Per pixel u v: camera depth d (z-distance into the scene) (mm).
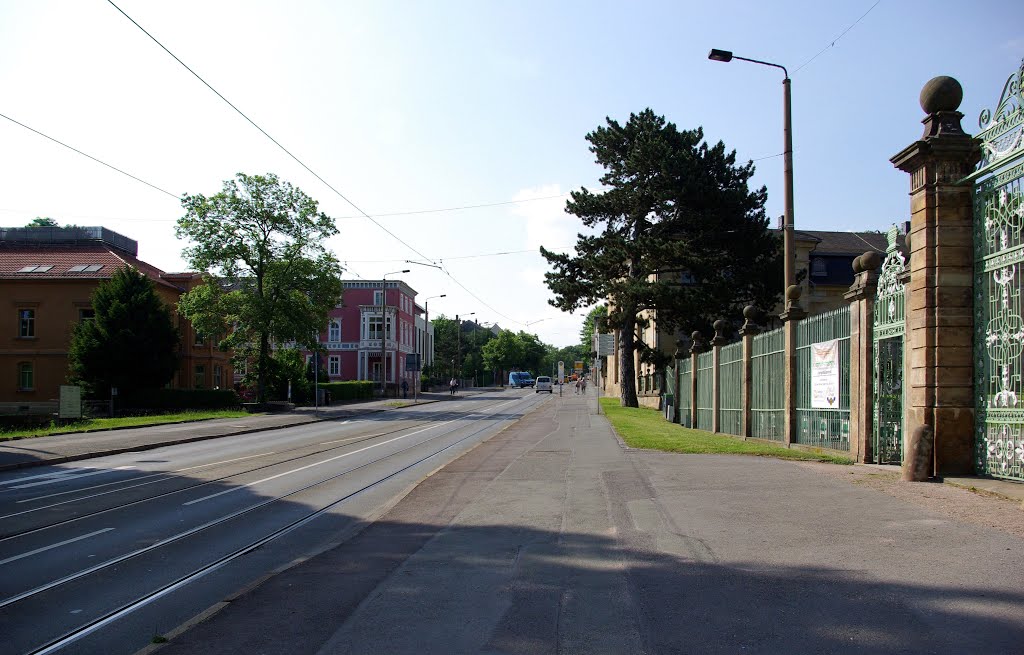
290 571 6332
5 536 8352
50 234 52344
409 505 9555
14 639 4973
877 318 10969
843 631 4340
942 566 5488
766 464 11562
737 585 5324
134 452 19266
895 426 10930
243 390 51219
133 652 4723
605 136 37031
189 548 7680
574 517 8188
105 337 40688
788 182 16000
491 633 4605
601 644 4348
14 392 46188
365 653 4324
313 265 45219
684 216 34438
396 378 76750
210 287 44250
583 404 45062
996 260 8586
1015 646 4035
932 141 9078
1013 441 8344
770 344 15914
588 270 36094
